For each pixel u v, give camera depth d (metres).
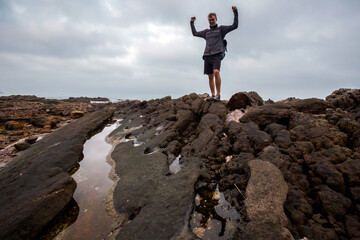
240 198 2.77
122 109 13.75
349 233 1.94
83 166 4.80
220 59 6.09
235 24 5.78
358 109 3.98
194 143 4.46
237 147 3.77
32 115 11.58
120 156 5.07
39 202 2.84
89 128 7.57
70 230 2.71
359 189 2.22
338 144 2.99
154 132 6.05
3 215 2.67
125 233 2.46
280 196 2.36
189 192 2.91
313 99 4.47
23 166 4.61
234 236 2.22
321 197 2.30
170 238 2.28
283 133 3.54
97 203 3.29
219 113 5.59
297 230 2.14
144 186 3.37
